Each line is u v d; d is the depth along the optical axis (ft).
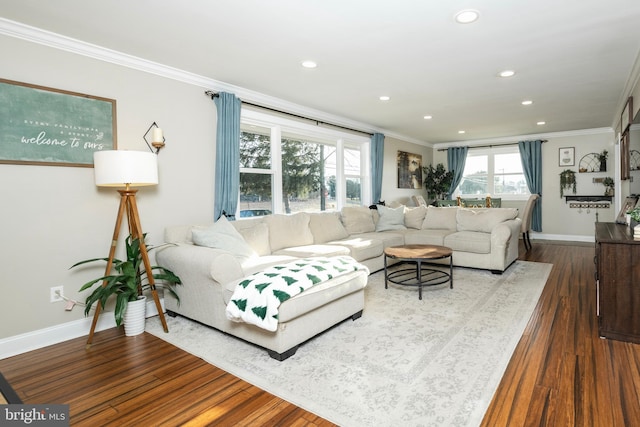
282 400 6.04
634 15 7.92
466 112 17.46
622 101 15.51
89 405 6.01
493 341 8.09
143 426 5.45
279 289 7.36
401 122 19.86
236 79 12.16
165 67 10.80
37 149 8.48
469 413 5.53
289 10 7.55
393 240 15.76
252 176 14.20
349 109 16.58
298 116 15.88
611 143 22.30
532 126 21.65
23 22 7.99
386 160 22.93
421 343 8.07
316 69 11.19
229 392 6.32
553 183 24.40
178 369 7.18
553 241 23.54
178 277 9.58
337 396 6.09
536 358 7.26
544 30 8.63
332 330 8.91
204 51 9.73
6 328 8.12
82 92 9.21
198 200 11.93
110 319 9.73
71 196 9.08
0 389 3.71
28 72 8.33
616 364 6.93
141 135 10.41
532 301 10.91
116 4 7.24
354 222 16.87
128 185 8.84
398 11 7.63
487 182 27.37
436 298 11.35
